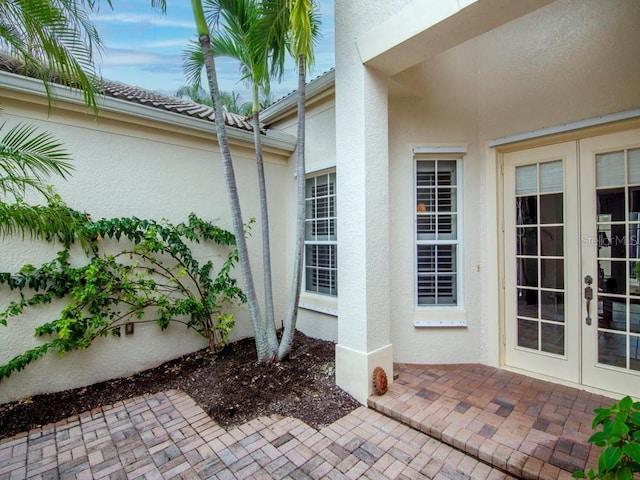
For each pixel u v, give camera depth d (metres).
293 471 2.54
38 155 2.94
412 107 4.30
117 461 2.71
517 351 4.05
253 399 3.59
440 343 4.30
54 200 3.59
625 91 3.19
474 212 4.26
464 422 2.95
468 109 4.24
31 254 3.72
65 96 3.71
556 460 2.43
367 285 3.50
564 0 3.54
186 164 4.90
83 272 3.96
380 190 3.64
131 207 4.39
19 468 2.64
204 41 3.86
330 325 5.41
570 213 3.62
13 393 3.61
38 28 2.63
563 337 3.69
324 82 5.05
